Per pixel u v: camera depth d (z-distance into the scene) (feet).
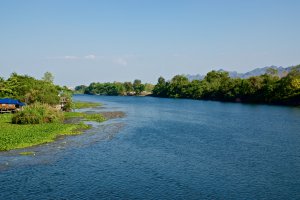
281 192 100.94
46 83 438.40
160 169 125.39
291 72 549.13
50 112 261.03
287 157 145.07
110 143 176.14
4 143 163.73
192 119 302.25
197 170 124.26
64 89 449.89
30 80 423.23
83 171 121.90
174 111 397.80
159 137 197.47
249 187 105.29
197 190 102.27
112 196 96.84
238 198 95.86
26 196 96.22
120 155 148.15
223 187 105.19
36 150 153.89
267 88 557.33
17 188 102.78
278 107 451.94
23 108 259.80
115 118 312.09
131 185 106.63
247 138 193.98
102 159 140.26
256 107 458.91
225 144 175.22
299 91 489.67
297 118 302.86
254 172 121.90
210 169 125.70
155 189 102.99
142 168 126.72
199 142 180.86
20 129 208.54
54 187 104.12
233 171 123.24
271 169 126.00
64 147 162.71
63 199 94.22
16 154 145.18
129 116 332.80
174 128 238.48
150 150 159.02
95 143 175.32
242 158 143.33
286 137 197.16
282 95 522.88
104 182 109.60
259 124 260.21
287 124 259.39
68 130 214.90
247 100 610.65
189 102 628.69
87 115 325.83
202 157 144.97
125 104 558.56
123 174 118.62
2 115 299.79
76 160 137.69
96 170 123.44
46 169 123.65
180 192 100.42
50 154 147.13
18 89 382.42
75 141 179.42
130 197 96.12
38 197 95.55
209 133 213.66
